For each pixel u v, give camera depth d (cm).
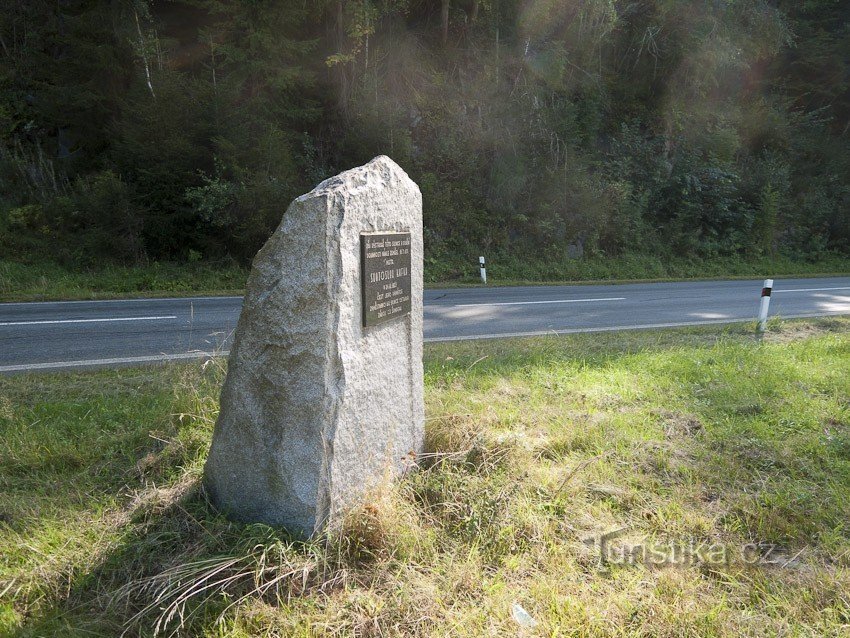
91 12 1473
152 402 510
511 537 339
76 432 447
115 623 271
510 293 1405
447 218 1833
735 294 1475
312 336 315
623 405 561
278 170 1512
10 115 1605
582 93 2214
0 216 1445
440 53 2011
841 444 471
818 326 975
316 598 288
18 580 294
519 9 2145
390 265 371
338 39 1711
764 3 2562
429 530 342
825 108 2881
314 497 319
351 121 1772
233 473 340
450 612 280
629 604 290
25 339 761
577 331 912
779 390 599
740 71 2648
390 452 383
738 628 278
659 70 2411
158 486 382
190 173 1435
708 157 2398
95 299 1152
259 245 1501
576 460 443
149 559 308
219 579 292
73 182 1579
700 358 712
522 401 557
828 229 2614
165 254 1479
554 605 288
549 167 1992
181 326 874
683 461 446
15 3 1664
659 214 2234
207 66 1562
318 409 316
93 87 1517
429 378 602
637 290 1532
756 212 2342
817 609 294
